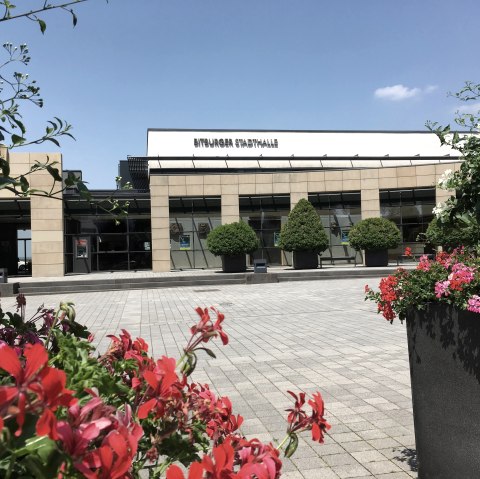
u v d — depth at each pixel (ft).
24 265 95.61
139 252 95.30
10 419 3.01
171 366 3.93
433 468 9.59
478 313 8.83
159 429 4.26
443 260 10.82
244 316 39.65
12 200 82.99
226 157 144.25
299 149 154.51
